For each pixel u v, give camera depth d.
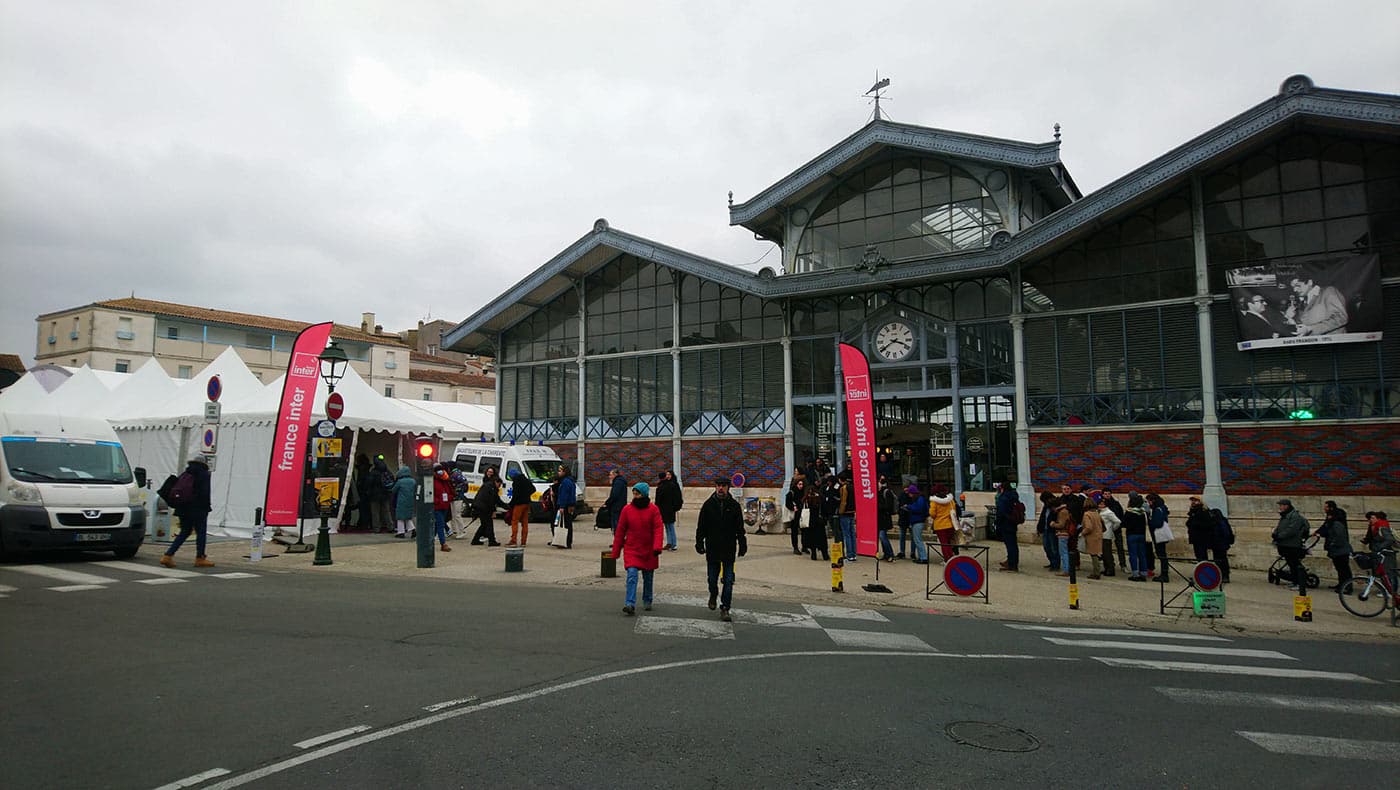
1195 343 19.70
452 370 70.75
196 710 5.95
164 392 27.52
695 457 26.95
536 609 10.50
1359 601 12.65
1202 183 19.97
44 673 6.88
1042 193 24.47
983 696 6.93
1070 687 7.37
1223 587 15.90
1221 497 18.77
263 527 15.55
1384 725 6.41
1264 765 5.39
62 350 51.84
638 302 29.06
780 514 22.44
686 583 13.36
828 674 7.52
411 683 6.77
